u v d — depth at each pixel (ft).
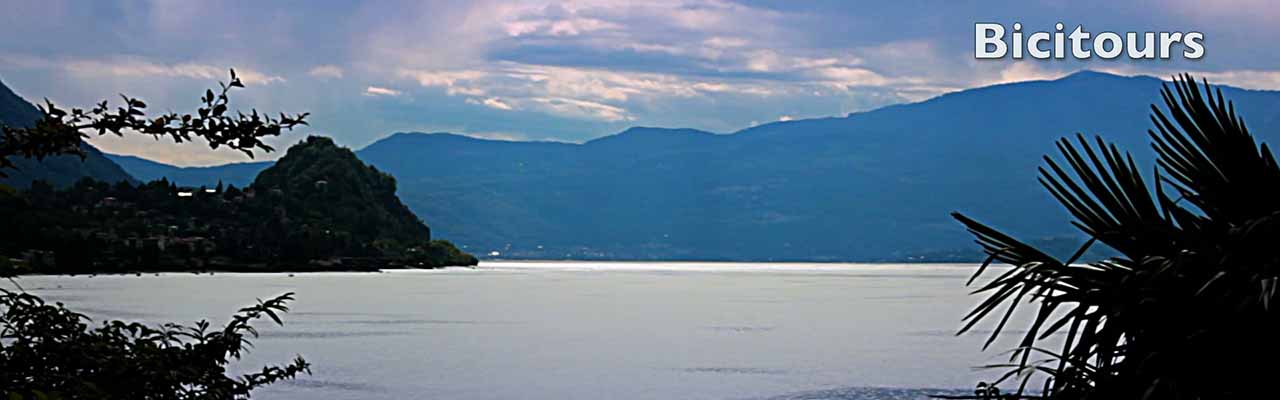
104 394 13.06
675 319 129.39
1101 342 12.69
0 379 12.84
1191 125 13.47
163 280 261.85
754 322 124.57
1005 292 13.10
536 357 83.30
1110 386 12.51
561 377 71.05
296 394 60.29
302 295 188.03
